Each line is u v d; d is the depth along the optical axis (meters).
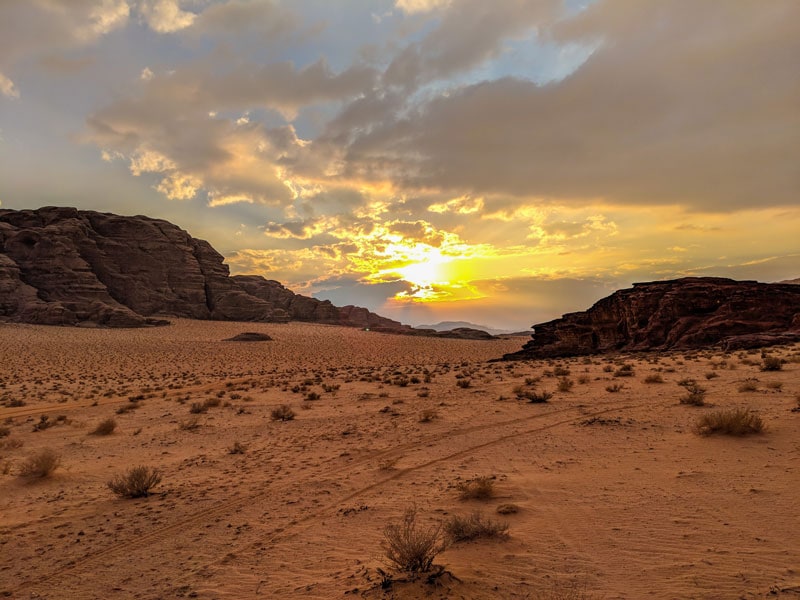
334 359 76.44
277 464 11.77
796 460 7.91
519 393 19.69
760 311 43.53
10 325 90.19
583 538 5.78
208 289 142.38
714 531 5.58
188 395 30.38
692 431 10.73
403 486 9.09
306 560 6.07
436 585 4.82
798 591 4.12
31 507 9.56
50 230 115.75
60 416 21.39
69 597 5.67
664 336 47.25
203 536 7.34
